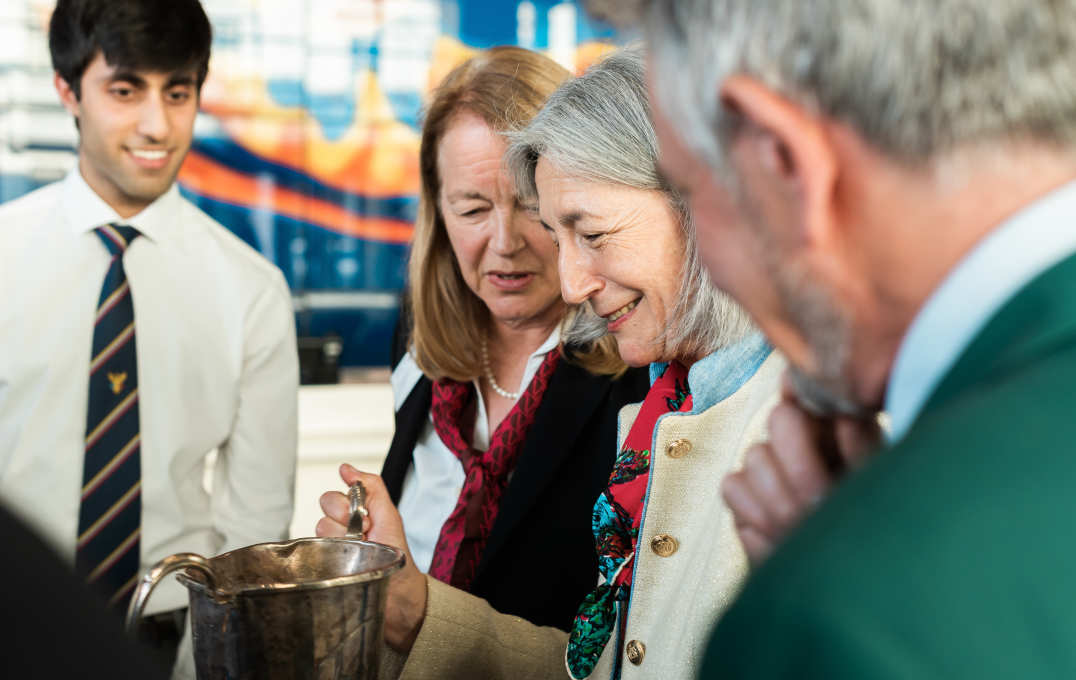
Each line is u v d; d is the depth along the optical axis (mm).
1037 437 337
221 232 1896
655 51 467
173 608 1688
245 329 1817
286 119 4633
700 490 930
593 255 1000
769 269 465
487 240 1351
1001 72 387
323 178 4688
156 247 1784
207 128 4543
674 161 490
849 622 312
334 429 2971
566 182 970
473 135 1332
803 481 555
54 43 1691
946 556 317
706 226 494
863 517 337
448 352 1459
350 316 4699
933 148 393
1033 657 300
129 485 1682
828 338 455
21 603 262
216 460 1858
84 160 1754
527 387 1367
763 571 351
